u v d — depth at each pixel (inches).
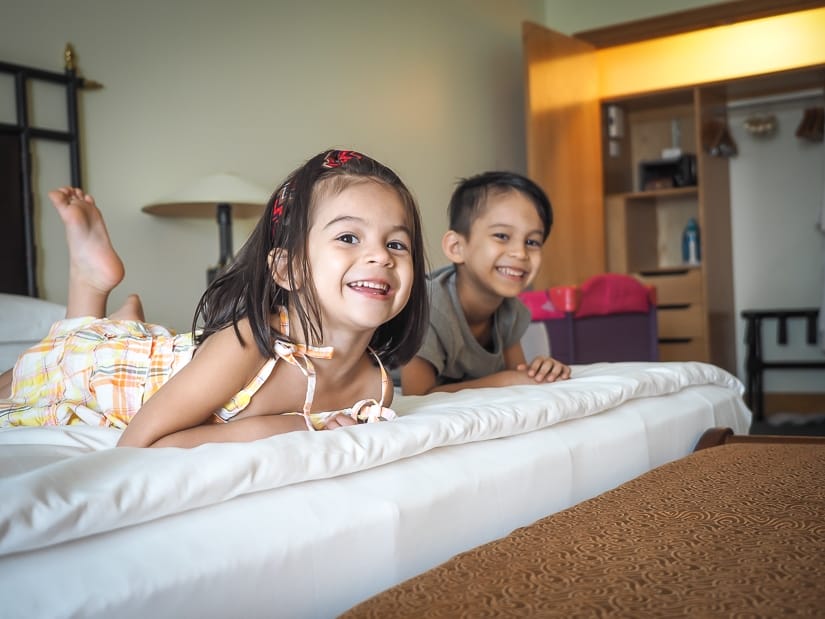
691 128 230.8
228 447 28.9
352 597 28.9
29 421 50.5
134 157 123.0
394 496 31.7
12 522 21.9
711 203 211.8
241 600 25.3
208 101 134.1
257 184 131.8
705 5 206.8
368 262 38.1
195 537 25.5
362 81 165.2
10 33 108.7
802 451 47.6
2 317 82.7
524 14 220.1
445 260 184.1
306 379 41.0
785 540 27.7
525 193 67.1
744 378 229.9
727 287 222.7
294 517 28.1
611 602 21.8
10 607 21.1
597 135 214.2
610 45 215.2
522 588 23.1
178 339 50.7
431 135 183.0
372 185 39.1
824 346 206.5
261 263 39.2
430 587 23.5
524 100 205.3
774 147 225.6
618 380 54.9
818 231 221.3
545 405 44.2
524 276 67.6
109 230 119.4
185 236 129.3
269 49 145.6
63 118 114.7
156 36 126.8
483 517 35.7
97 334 53.2
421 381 64.9
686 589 22.7
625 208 217.2
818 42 196.4
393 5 174.1
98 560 23.3
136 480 25.1
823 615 20.4
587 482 44.5
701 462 43.9
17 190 108.0
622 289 128.3
